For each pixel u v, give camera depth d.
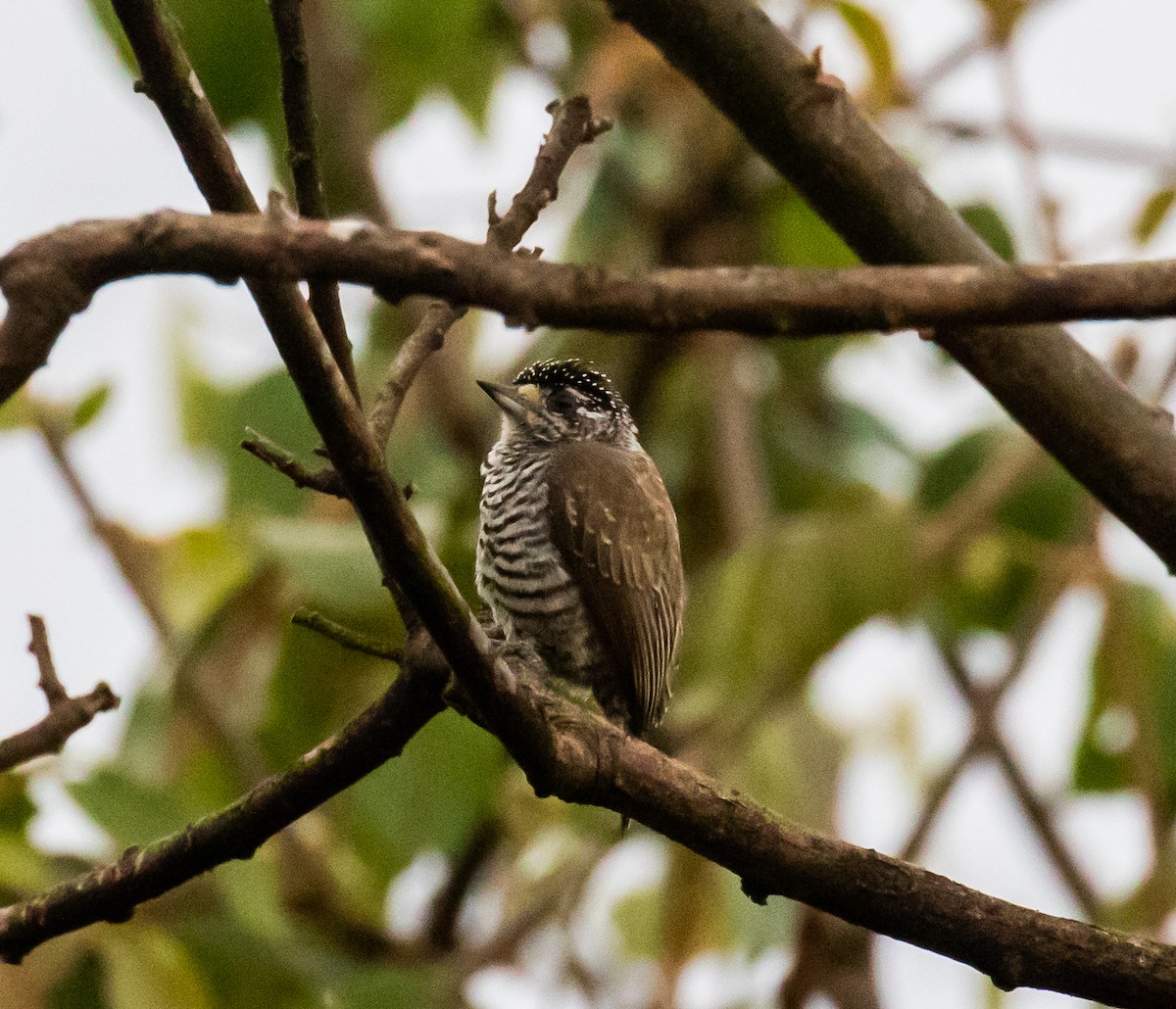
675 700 11.88
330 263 4.60
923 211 7.95
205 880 10.36
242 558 11.80
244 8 10.24
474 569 11.70
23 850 9.62
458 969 12.42
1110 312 4.63
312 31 12.71
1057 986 6.73
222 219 4.64
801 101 7.89
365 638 6.49
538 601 10.30
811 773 11.93
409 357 6.93
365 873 12.77
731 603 11.09
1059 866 12.88
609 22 13.98
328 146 12.70
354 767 6.62
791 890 6.85
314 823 12.82
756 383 14.52
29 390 11.52
